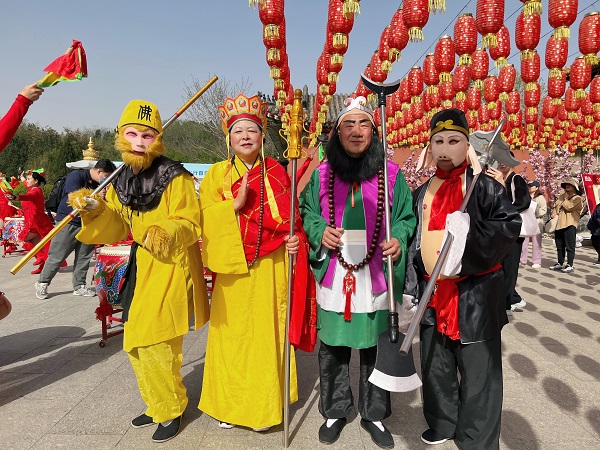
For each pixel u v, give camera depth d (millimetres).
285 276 2809
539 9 3779
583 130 12641
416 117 9320
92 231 2607
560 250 8727
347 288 2539
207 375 2814
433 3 3434
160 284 2578
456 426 2531
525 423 2799
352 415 2945
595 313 5504
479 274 2359
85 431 2699
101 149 43656
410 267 2662
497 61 5504
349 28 4414
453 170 2502
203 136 25672
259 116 2773
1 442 2570
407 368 2363
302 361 3930
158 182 2621
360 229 2594
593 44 5227
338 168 2643
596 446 2553
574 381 3445
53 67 2641
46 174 36156
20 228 10328
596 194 11719
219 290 2738
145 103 2637
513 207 2301
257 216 2686
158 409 2604
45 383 3373
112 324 4848
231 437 2658
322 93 5957
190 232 2551
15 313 5281
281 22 4297
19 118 2674
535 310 5641
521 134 12172
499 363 2367
